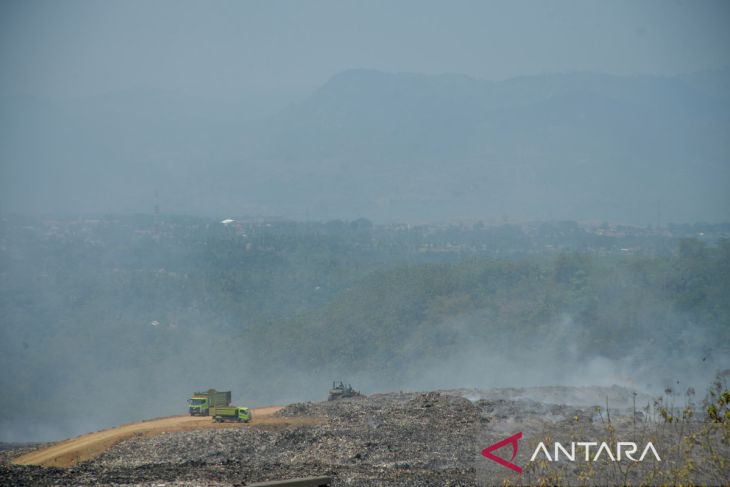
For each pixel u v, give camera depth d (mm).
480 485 132500
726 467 107875
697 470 110375
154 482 145875
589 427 154250
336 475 166500
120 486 140125
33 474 151375
